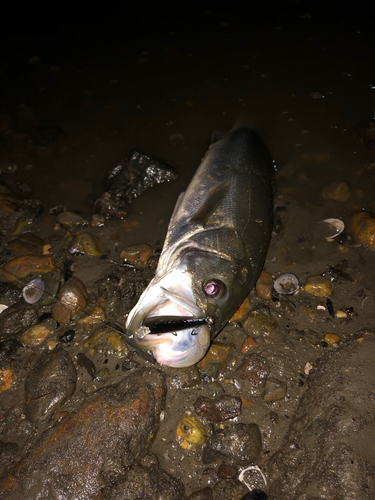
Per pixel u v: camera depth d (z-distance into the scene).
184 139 0.74
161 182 0.66
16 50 1.00
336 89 0.81
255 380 0.45
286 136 0.73
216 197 0.51
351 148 0.70
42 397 0.43
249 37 0.97
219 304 0.43
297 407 0.44
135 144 0.73
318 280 0.54
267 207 0.56
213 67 0.89
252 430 0.41
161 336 0.40
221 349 0.47
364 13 1.01
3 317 0.51
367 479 0.36
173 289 0.42
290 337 0.49
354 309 0.52
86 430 0.40
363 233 0.59
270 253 0.59
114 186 0.65
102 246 0.59
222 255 0.45
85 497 0.37
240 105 0.79
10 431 0.43
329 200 0.64
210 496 0.38
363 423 0.39
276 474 0.39
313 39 0.94
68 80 0.88
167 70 0.89
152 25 1.06
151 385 0.43
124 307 0.51
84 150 0.73
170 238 0.50
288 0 1.09
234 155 0.59
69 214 0.62
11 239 0.61
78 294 0.51
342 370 0.44
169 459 0.40
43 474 0.38
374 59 0.87
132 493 0.37
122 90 0.85
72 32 1.07
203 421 0.43
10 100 0.83
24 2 1.23
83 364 0.47
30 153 0.72
